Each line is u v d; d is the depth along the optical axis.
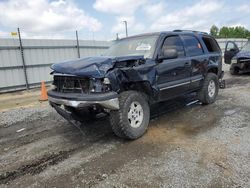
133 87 4.44
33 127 5.44
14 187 2.97
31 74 13.68
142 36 5.32
